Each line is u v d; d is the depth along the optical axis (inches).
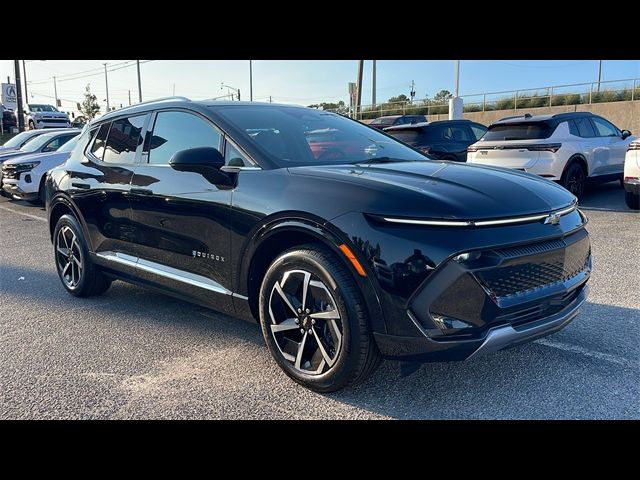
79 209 193.0
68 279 211.3
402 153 166.4
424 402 121.4
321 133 161.2
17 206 502.6
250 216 131.4
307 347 126.6
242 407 121.3
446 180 123.0
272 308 130.6
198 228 146.0
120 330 171.9
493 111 1211.2
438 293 106.3
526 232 113.6
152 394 128.2
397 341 110.0
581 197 395.2
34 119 1257.4
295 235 126.4
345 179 122.6
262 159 138.3
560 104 1131.3
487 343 108.4
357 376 117.7
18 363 147.6
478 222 108.1
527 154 380.8
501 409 117.9
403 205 110.7
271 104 172.9
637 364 137.5
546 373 133.5
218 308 147.9
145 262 168.7
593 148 398.3
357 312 113.7
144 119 175.9
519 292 113.3
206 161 134.3
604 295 192.1
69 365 145.7
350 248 112.6
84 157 199.6
